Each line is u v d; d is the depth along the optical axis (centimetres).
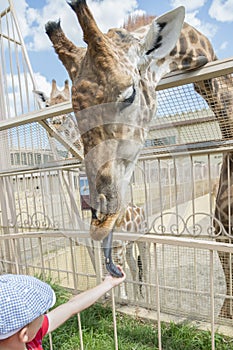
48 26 122
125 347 202
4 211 342
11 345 88
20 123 190
